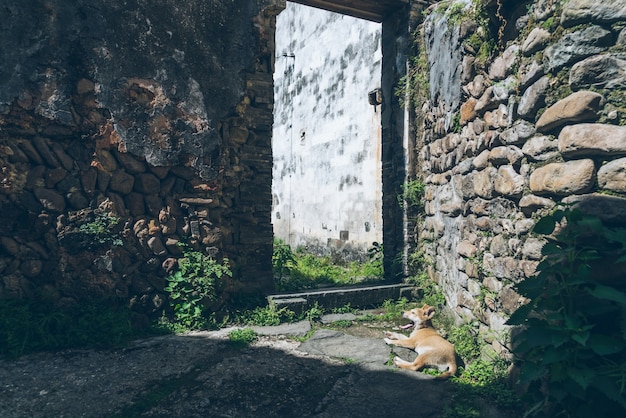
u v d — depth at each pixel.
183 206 4.71
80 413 2.66
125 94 4.42
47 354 3.62
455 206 4.57
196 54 4.80
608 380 2.01
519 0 3.18
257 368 3.41
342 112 10.19
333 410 2.79
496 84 3.48
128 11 4.44
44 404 2.77
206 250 4.77
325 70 11.02
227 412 2.73
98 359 3.54
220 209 4.96
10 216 3.93
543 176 2.68
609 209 2.26
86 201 4.23
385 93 6.88
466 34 4.21
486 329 3.57
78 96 4.21
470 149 4.06
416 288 5.92
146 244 4.48
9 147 3.95
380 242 8.72
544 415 2.33
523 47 3.03
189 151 4.72
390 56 6.77
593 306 2.17
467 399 2.95
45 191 4.07
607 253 2.24
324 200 10.95
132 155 4.46
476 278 3.86
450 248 4.82
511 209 3.22
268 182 5.35
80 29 4.22
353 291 5.57
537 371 2.23
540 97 2.76
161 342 3.99
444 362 3.43
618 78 2.35
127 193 4.46
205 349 3.83
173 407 2.77
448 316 4.78
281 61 13.87
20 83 3.99
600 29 2.41
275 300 5.00
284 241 13.36
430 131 5.79
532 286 2.30
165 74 4.61
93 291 4.18
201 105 4.80
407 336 4.45
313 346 4.01
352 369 3.46
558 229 2.55
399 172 6.51
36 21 4.05
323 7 6.53
